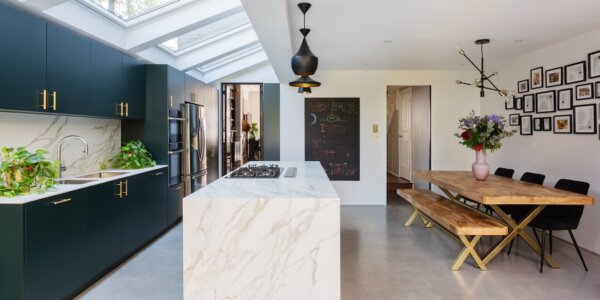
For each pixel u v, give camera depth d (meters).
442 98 6.21
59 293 2.48
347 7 3.12
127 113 3.94
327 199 2.18
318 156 6.34
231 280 2.19
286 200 2.17
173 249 3.83
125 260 3.49
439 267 3.33
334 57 5.18
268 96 6.39
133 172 3.68
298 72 3.06
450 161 6.21
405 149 8.05
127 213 3.44
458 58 5.26
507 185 3.65
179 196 4.82
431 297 2.71
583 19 3.49
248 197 2.19
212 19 3.95
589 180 3.92
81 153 3.66
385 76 6.24
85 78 3.19
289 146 6.36
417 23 3.59
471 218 3.31
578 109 4.07
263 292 2.19
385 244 4.03
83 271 2.75
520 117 5.16
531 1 3.02
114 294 2.75
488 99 5.99
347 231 4.57
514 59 5.29
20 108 2.46
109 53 3.58
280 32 3.30
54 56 2.79
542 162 4.70
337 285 2.19
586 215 3.91
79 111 3.10
